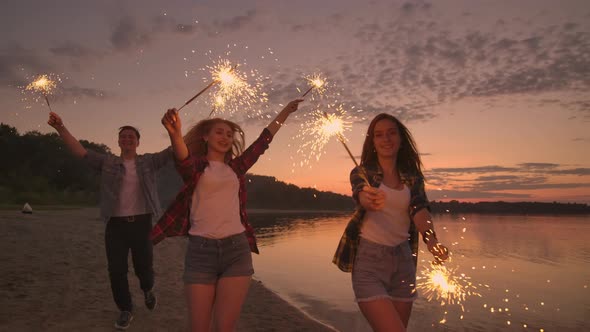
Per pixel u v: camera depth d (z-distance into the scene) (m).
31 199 43.31
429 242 2.64
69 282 6.31
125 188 4.34
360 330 5.22
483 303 7.09
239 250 2.87
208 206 2.91
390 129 2.91
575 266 12.27
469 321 5.85
